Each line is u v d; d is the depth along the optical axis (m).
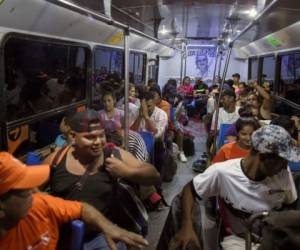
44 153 3.84
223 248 2.39
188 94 12.88
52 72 4.75
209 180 2.43
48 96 4.66
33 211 1.72
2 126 3.50
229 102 5.59
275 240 1.39
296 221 1.39
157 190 4.79
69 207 1.89
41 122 4.41
